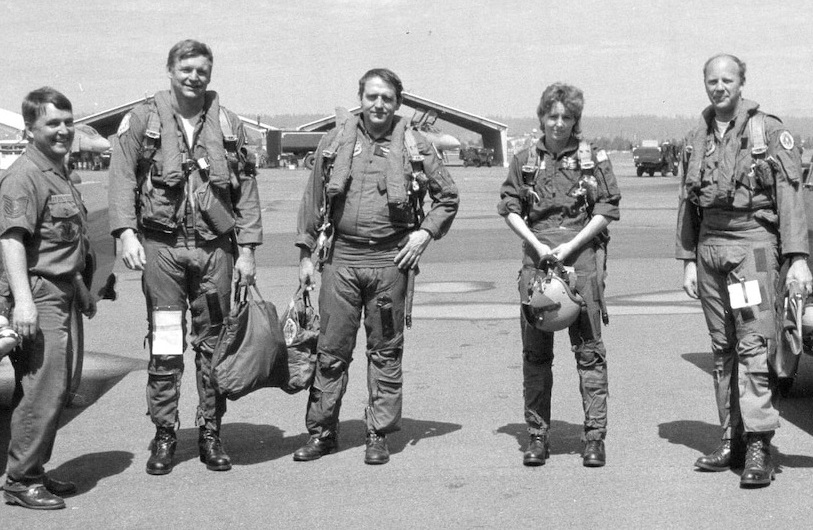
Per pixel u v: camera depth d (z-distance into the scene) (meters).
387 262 5.52
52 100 4.85
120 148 5.29
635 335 8.98
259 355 5.34
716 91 5.10
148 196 5.30
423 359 8.13
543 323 5.24
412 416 6.48
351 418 6.52
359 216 5.48
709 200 5.16
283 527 4.57
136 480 5.29
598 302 5.42
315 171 5.59
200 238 5.32
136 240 5.25
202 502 4.93
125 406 6.87
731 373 5.29
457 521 4.60
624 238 18.22
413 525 4.57
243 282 5.43
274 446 5.89
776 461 5.45
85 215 5.11
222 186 5.27
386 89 5.49
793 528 4.43
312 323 5.69
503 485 5.10
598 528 4.48
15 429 4.84
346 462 5.55
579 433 6.07
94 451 5.84
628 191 40.47
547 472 5.30
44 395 4.83
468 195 36.62
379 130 5.58
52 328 4.84
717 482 5.09
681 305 10.60
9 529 4.60
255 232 5.46
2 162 8.48
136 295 11.91
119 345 8.97
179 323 5.37
